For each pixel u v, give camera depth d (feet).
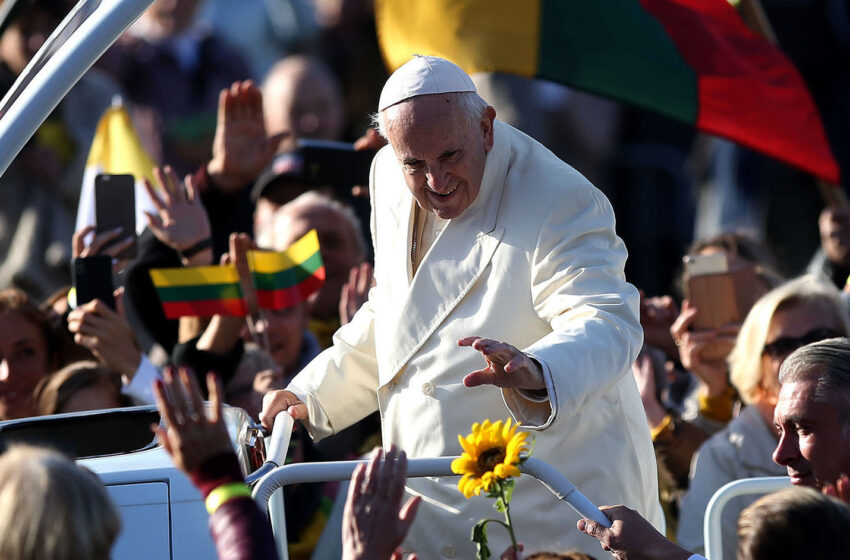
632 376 47.21
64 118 104.88
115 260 65.31
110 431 45.65
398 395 46.21
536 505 44.62
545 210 44.39
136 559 37.86
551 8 75.82
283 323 64.54
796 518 32.19
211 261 68.54
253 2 125.29
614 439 45.39
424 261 45.98
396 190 48.03
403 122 42.86
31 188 101.35
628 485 45.52
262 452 44.45
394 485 33.04
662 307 71.36
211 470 32.55
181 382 33.14
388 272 47.42
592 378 40.93
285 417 45.52
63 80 45.88
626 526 38.40
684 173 123.03
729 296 67.05
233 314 63.67
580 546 44.60
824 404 40.32
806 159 82.43
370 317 49.11
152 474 38.50
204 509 38.19
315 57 121.49
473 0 75.25
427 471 39.81
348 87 120.26
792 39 120.57
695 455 64.69
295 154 86.48
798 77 82.33
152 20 116.37
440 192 43.75
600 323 42.19
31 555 28.50
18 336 62.49
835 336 58.23
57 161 102.58
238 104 72.49
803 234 117.08
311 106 107.45
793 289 59.21
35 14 102.17
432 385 45.16
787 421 41.19
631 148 123.13
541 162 45.60
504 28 75.15
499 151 45.39
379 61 120.57
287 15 123.65
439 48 75.20
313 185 74.79
